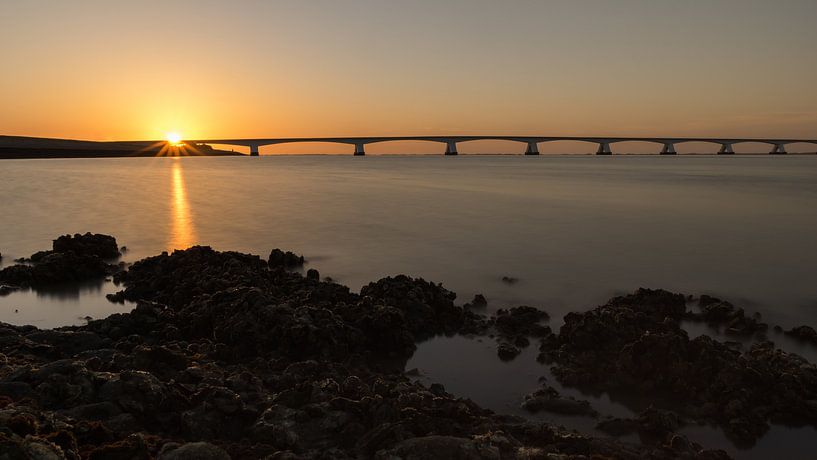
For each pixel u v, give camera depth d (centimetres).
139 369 1608
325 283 2817
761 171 18162
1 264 3762
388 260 3831
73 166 19500
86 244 3956
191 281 2875
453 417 1391
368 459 1174
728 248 4209
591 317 2158
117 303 2916
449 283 3200
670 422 1541
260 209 6850
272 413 1354
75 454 1023
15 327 2223
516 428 1419
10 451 916
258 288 2483
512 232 5003
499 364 2055
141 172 16050
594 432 1547
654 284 3147
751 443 1509
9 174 13925
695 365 1803
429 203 7631
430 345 2262
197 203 7575
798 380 1720
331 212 6569
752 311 2662
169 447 1098
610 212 6500
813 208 6862
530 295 2945
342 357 2058
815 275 3350
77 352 1992
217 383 1550
